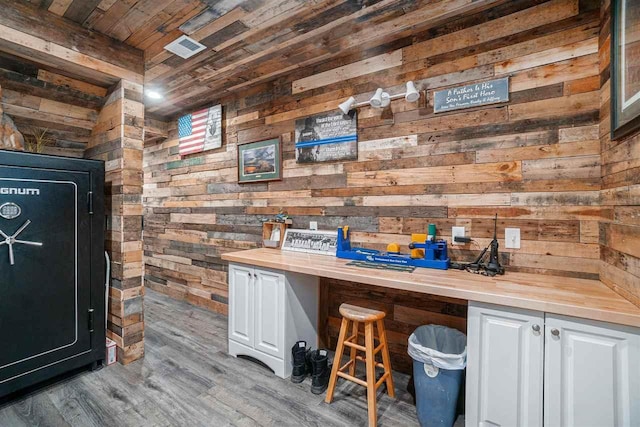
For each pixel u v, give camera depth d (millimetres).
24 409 1900
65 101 2500
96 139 2729
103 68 2318
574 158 1787
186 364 2455
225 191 3564
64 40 2125
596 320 1272
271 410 1907
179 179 4113
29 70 2221
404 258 2141
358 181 2561
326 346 2768
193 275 3953
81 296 2258
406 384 2188
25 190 1991
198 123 3797
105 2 1959
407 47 2316
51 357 2107
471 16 2066
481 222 2053
